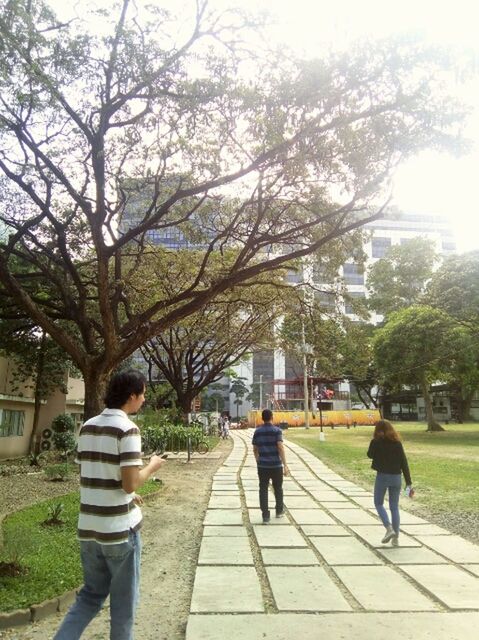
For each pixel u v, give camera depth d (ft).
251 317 76.84
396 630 13.38
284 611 14.70
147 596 16.40
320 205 38.65
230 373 119.14
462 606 15.02
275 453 28.09
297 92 27.78
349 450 72.43
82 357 36.19
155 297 52.80
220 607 15.01
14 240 40.24
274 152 30.35
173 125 32.86
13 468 47.37
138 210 47.21
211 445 82.02
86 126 33.78
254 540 23.32
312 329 50.90
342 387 264.31
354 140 30.01
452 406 202.28
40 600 14.83
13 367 63.36
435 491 37.45
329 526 26.23
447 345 98.48
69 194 39.06
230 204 43.86
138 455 9.95
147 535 24.54
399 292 127.95
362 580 17.54
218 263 53.57
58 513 25.20
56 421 62.75
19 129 34.91
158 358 93.81
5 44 26.48
